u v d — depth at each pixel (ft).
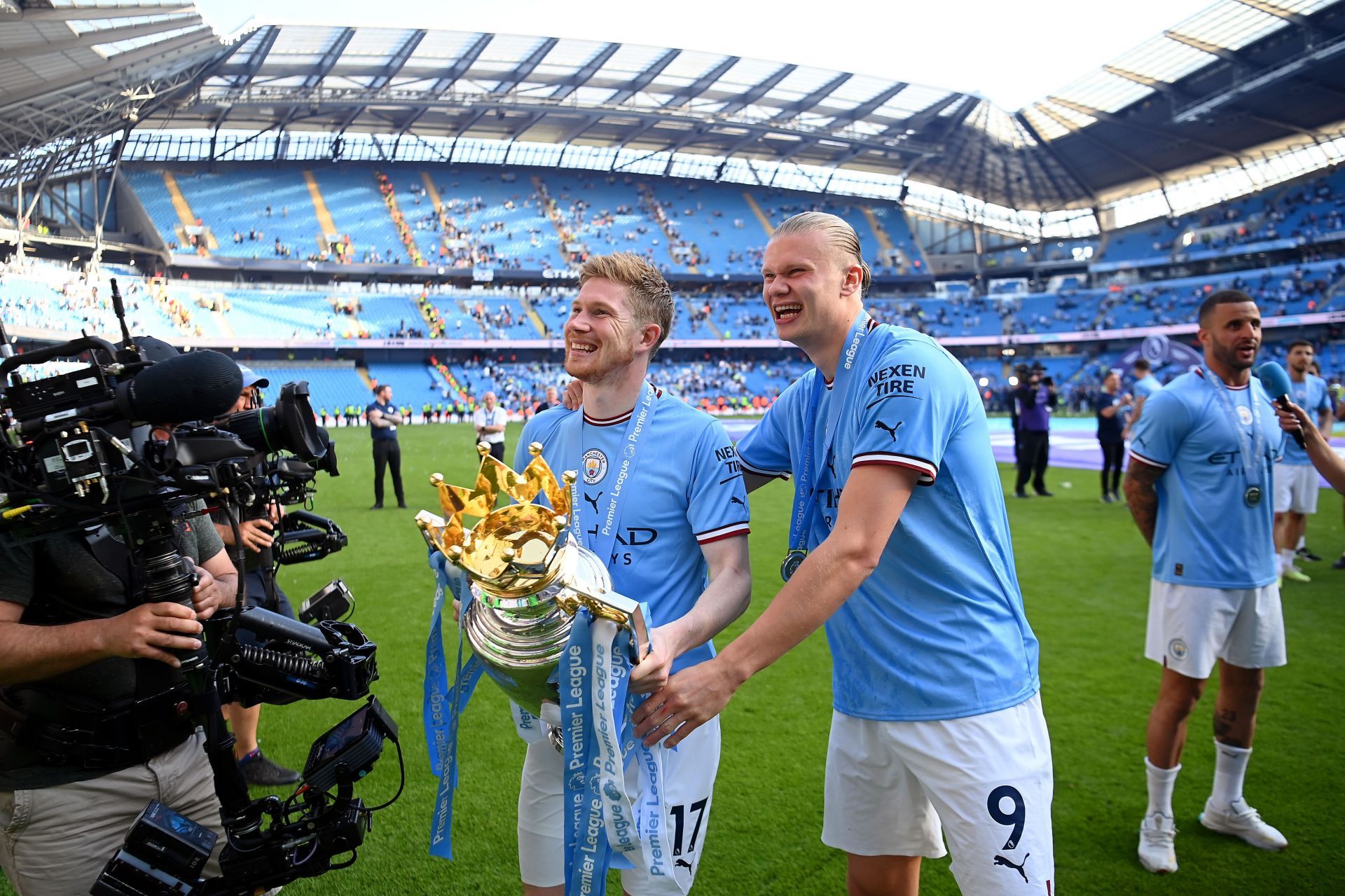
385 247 146.72
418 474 51.11
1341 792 11.45
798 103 141.90
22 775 6.15
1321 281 143.33
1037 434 39.27
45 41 71.26
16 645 5.33
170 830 5.55
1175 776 10.00
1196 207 171.22
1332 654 16.74
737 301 170.60
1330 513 33.19
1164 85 129.18
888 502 5.77
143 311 115.75
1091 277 180.75
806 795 11.57
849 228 6.84
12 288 97.40
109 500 5.06
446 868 9.85
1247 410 10.09
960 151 164.45
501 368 147.13
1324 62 114.01
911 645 6.43
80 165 124.36
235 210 141.28
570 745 4.76
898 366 6.08
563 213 165.99
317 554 11.65
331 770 5.65
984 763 6.22
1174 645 10.10
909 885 7.18
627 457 6.62
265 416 5.59
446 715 5.85
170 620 5.22
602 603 4.68
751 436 8.02
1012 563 6.77
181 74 104.06
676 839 6.36
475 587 5.74
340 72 118.42
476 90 130.82
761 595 22.59
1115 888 9.51
